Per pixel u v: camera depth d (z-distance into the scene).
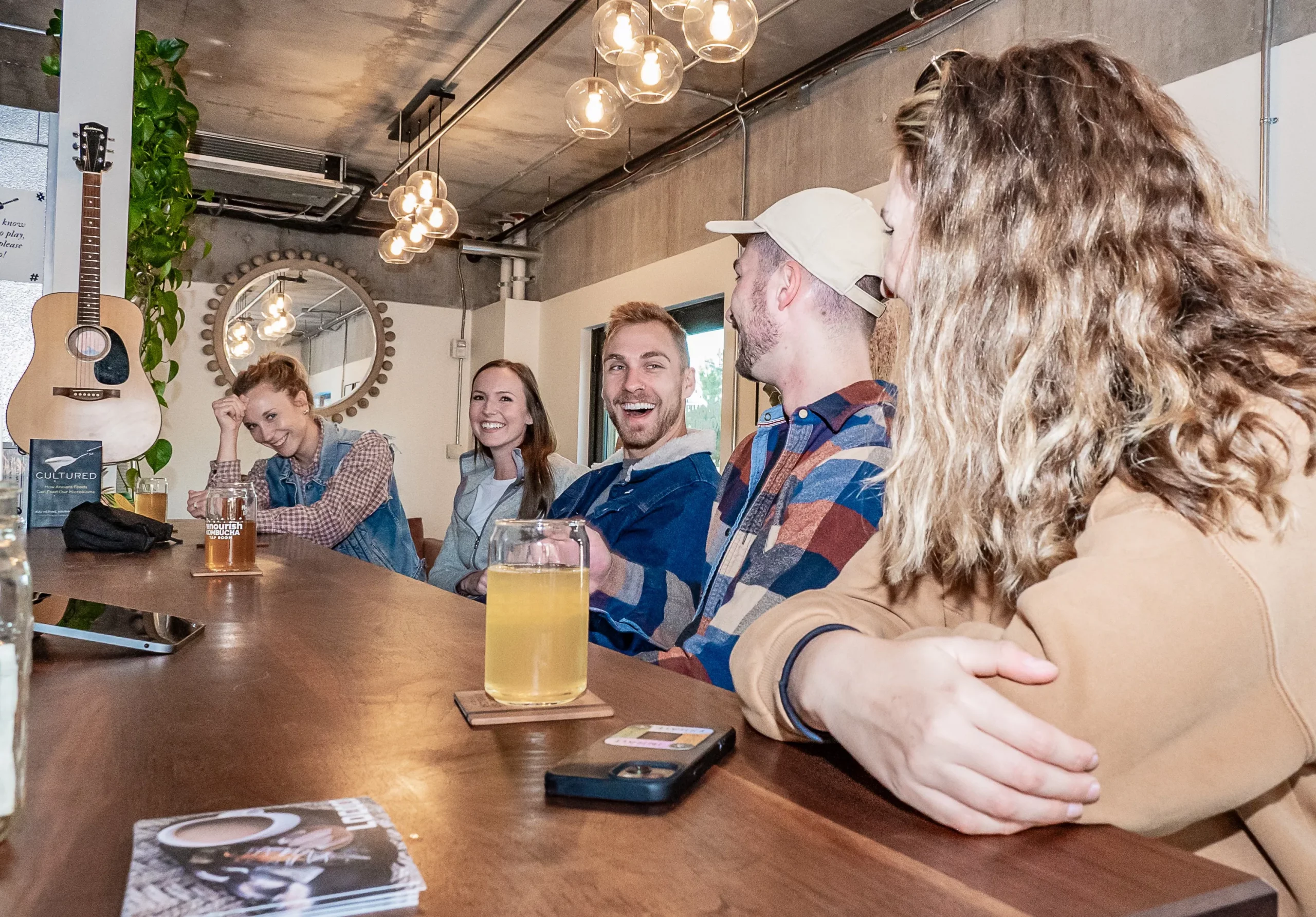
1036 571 0.68
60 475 2.39
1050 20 3.47
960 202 0.75
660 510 1.96
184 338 6.60
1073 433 0.67
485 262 7.74
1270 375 0.62
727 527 1.53
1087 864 0.47
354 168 6.39
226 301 6.70
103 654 0.92
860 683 0.58
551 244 7.23
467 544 2.96
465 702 0.74
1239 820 0.72
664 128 5.55
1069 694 0.55
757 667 0.70
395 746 0.64
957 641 0.58
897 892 0.42
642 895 0.41
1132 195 0.70
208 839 0.44
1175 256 0.68
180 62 4.80
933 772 0.51
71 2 2.73
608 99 3.36
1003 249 0.72
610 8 2.87
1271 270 0.69
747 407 4.93
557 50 4.59
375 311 7.20
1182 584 0.56
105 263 2.78
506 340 7.08
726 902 0.40
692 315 5.64
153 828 0.45
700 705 0.77
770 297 1.42
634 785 0.53
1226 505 0.58
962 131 0.76
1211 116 2.83
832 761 0.63
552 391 6.96
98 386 2.54
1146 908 0.41
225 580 1.51
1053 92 0.74
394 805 0.52
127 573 1.58
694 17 2.73
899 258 0.90
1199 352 0.65
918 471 0.76
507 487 2.91
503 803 0.53
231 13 4.29
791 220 1.41
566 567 0.75
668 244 5.80
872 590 0.82
